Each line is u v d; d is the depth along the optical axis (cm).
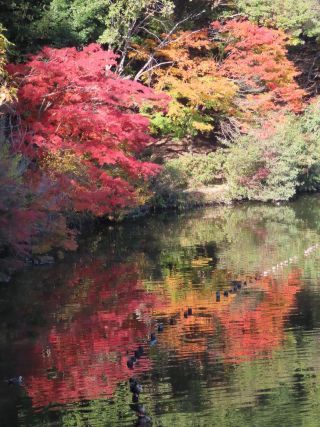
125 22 3253
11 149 2308
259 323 1612
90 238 2700
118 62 3575
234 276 2053
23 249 2131
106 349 1479
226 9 3869
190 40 3538
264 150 3459
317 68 4444
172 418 1161
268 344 1473
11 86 2245
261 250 2391
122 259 2314
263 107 3612
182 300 1823
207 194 3472
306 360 1376
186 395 1242
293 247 2414
